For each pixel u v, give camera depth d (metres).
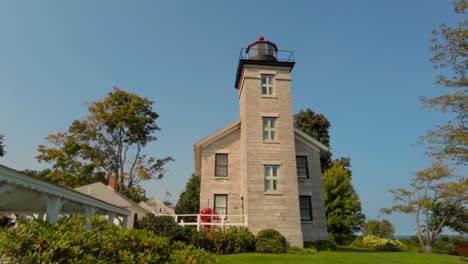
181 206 44.69
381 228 47.03
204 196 21.44
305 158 22.72
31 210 14.35
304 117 39.94
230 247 17.06
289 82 21.98
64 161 33.91
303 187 21.88
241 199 21.53
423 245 27.91
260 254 16.27
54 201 9.32
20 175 7.23
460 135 13.39
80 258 4.75
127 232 5.86
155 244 5.89
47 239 4.61
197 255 6.09
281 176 19.83
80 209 14.73
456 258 18.03
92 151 35.41
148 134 38.16
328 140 39.34
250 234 17.98
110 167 36.19
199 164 26.06
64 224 5.34
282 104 21.39
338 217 30.91
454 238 28.53
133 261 5.43
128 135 37.03
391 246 26.80
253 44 23.25
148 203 49.34
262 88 21.83
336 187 32.31
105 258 5.27
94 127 35.53
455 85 14.05
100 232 5.59
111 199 21.83
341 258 15.25
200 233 17.20
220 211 21.34
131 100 36.66
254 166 19.80
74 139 35.00
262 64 22.05
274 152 20.27
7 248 4.46
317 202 21.67
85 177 34.44
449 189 24.50
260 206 19.09
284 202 19.34
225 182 21.89
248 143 20.22
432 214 27.59
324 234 20.98
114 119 35.16
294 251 17.64
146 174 36.34
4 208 13.91
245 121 20.81
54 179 32.94
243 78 22.23
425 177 27.36
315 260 14.34
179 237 16.70
